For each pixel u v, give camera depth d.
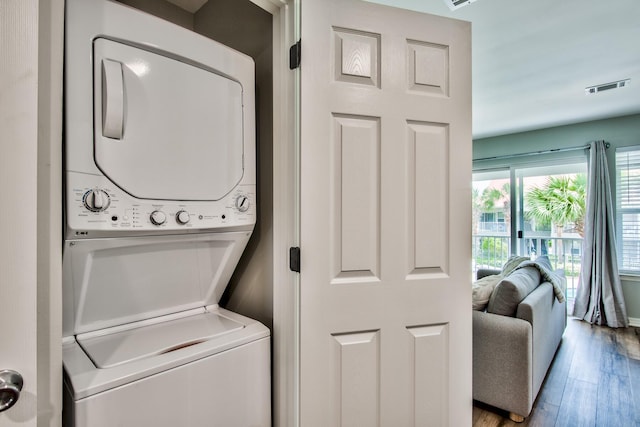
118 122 0.81
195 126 0.98
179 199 0.94
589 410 1.92
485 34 2.11
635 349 2.86
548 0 1.78
